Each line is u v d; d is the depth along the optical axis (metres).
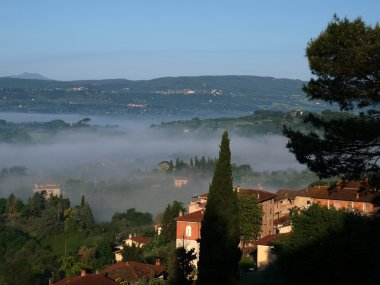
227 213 30.44
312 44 20.75
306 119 21.83
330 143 20.56
